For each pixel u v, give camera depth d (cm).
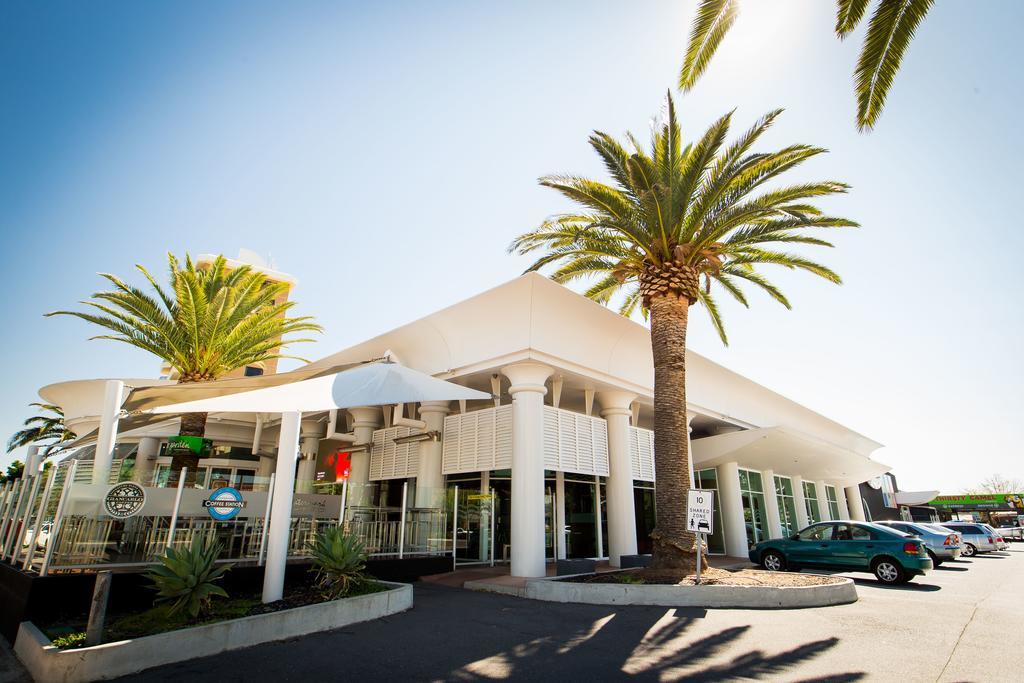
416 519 1327
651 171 1255
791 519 2623
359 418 1866
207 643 634
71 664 533
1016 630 770
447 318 1491
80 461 804
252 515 966
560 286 1336
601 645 693
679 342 1301
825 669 589
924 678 558
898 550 1322
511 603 986
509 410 1414
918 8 832
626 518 1532
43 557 784
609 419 1644
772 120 1202
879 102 922
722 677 563
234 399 938
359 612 810
